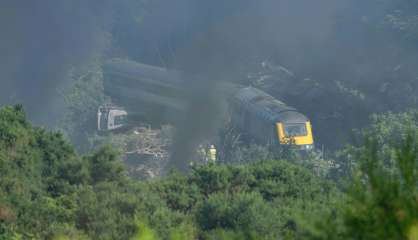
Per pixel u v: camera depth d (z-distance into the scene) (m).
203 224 82.88
